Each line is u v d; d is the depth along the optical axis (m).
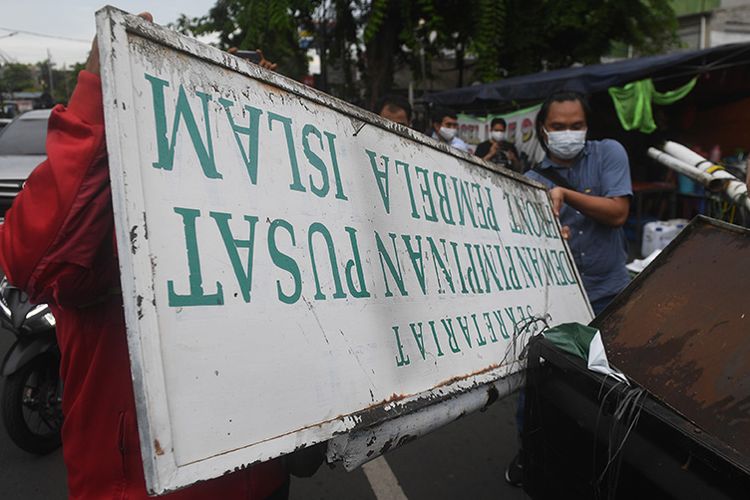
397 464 2.81
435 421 1.32
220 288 0.96
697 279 1.45
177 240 0.91
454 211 1.64
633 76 6.28
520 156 7.91
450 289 1.51
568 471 1.47
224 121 1.05
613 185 2.43
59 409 2.88
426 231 1.50
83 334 1.19
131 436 1.16
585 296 2.18
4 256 1.05
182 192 0.94
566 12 10.07
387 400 1.19
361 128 1.38
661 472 1.15
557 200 2.27
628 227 7.92
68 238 1.04
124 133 0.86
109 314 1.17
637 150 8.08
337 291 1.17
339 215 1.24
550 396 1.50
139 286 0.83
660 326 1.42
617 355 1.43
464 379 1.41
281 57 10.20
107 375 1.17
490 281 1.69
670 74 6.57
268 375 0.99
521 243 1.92
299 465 1.28
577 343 1.46
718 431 1.10
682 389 1.23
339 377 1.11
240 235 1.02
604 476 1.32
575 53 11.11
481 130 8.88
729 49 5.99
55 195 1.02
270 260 1.06
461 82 12.09
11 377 2.68
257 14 9.50
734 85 7.22
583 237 2.53
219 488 1.19
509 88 7.76
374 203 1.35
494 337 1.59
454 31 10.39
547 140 2.50
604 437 1.30
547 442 1.54
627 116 6.50
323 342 1.10
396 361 1.26
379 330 1.24
